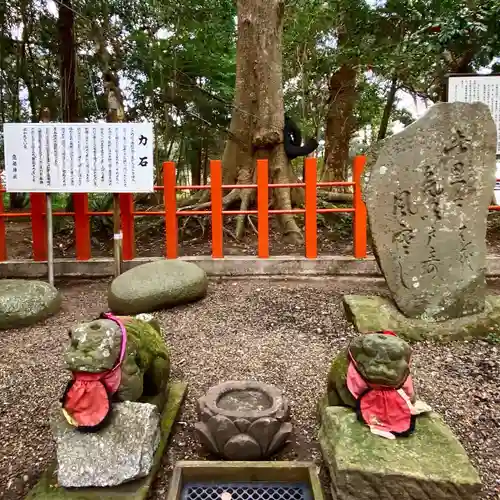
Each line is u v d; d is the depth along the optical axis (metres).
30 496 2.33
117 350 2.42
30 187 5.77
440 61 9.57
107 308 5.40
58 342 4.40
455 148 4.42
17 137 5.73
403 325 4.36
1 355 4.14
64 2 8.78
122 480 2.32
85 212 6.73
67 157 5.78
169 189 6.53
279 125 8.12
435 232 4.44
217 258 6.58
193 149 12.20
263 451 2.52
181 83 9.78
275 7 7.92
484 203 4.46
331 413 2.52
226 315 4.98
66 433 2.41
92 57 9.73
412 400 2.52
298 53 10.97
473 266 4.45
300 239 7.75
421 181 4.43
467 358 3.95
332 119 12.59
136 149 5.82
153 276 5.27
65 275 6.71
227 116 10.71
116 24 9.30
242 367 3.77
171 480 2.32
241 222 8.00
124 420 2.43
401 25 10.06
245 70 8.15
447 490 2.08
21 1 9.35
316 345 4.21
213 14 10.55
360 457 2.18
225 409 2.64
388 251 4.47
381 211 4.45
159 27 9.45
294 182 8.25
